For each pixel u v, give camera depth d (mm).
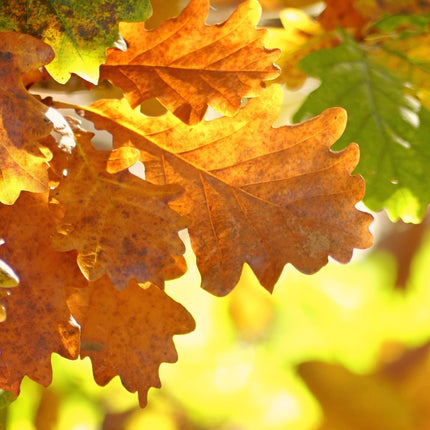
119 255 717
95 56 723
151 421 1635
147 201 725
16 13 716
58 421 1315
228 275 738
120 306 738
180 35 728
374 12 901
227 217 740
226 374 1687
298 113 843
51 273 726
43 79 747
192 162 742
